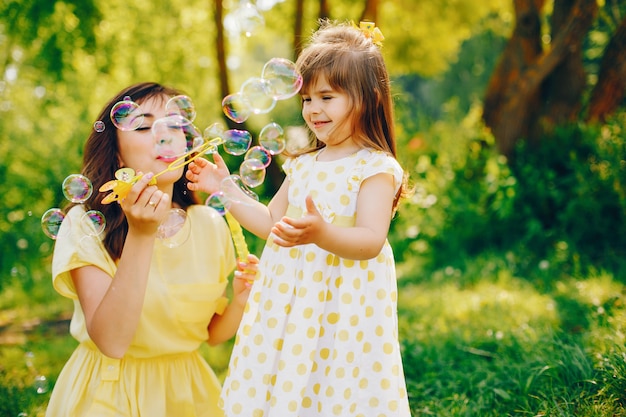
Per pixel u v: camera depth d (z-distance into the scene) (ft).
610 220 17.13
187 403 6.87
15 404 9.59
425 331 12.30
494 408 8.68
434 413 8.77
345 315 6.29
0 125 25.66
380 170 6.42
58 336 15.47
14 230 23.16
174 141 6.66
